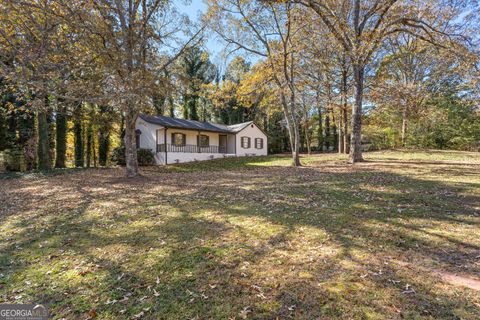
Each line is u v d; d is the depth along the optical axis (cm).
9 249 433
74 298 285
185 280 308
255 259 350
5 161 1778
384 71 1769
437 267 312
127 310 260
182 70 1315
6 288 311
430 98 2169
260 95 1712
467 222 454
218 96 1659
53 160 2412
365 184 789
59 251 412
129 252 393
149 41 1128
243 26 1441
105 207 673
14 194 958
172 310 256
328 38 1475
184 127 2244
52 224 559
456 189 686
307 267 322
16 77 813
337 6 1318
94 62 965
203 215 559
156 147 2186
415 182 792
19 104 1662
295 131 1480
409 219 475
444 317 227
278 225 473
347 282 285
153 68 1170
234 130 2659
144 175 1317
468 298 250
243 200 675
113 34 984
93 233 488
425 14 1252
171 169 1667
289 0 1140
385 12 1209
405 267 314
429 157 1638
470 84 1456
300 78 1745
